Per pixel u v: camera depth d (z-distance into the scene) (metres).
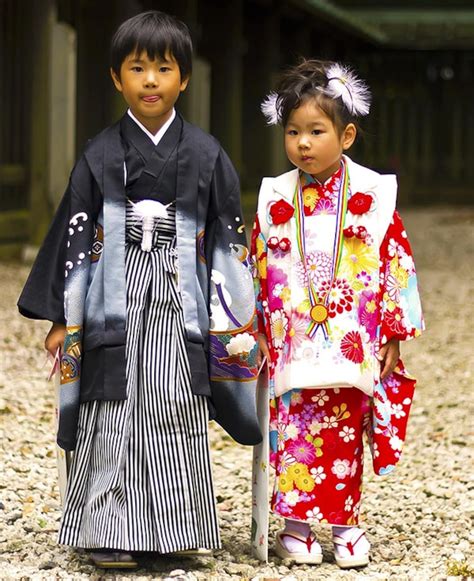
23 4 30.42
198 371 9.02
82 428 9.15
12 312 22.73
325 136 9.33
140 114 9.12
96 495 8.94
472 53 70.31
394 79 71.06
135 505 8.91
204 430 9.12
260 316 9.70
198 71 43.22
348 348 9.35
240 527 10.54
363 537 9.62
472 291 30.38
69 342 9.04
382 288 9.57
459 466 13.22
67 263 9.07
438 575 9.15
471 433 14.86
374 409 9.55
